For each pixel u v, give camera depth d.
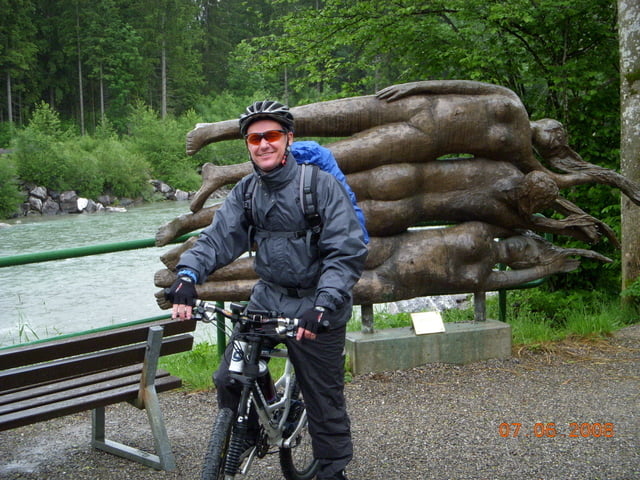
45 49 71.56
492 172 5.85
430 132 5.61
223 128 5.52
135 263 18.92
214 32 88.00
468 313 8.50
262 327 2.94
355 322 7.65
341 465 3.17
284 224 3.00
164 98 73.81
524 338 6.44
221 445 2.79
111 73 74.19
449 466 3.82
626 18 7.62
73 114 76.12
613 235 6.32
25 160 43.75
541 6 8.13
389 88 5.66
